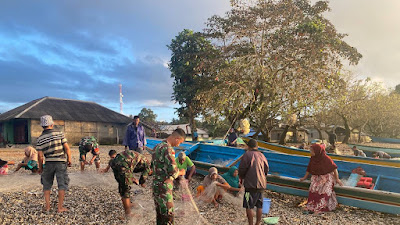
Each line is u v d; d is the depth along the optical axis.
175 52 30.78
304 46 17.59
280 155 9.37
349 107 31.52
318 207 6.63
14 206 6.23
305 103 17.42
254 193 5.35
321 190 6.71
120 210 6.18
